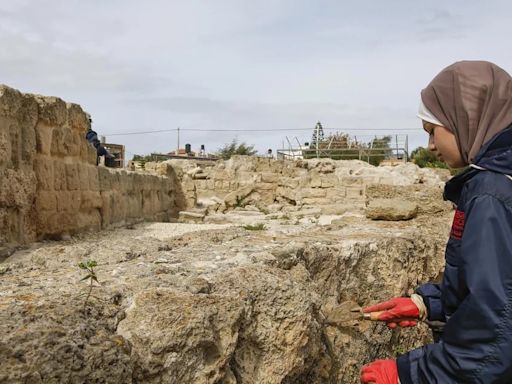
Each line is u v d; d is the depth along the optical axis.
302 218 13.61
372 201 10.38
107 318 2.70
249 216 15.73
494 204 1.92
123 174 11.03
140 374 2.62
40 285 3.24
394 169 21.03
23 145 6.54
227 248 4.99
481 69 2.19
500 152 2.02
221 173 20.59
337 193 19.95
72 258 4.33
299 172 20.95
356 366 5.01
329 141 29.38
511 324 1.80
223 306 3.12
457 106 2.18
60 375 2.19
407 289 6.72
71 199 8.05
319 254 5.27
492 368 1.83
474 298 1.87
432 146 2.39
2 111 5.89
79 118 8.38
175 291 3.04
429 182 20.33
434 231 8.66
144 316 2.77
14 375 2.06
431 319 2.77
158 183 14.60
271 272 3.83
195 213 16.59
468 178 2.11
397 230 7.98
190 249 4.95
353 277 5.78
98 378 2.32
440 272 8.05
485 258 1.88
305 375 4.07
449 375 2.00
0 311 2.48
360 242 6.03
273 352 3.52
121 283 3.27
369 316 2.87
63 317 2.48
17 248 6.23
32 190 6.71
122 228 10.59
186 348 2.79
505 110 2.10
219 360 3.00
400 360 2.24
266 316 3.53
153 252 4.71
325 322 4.59
